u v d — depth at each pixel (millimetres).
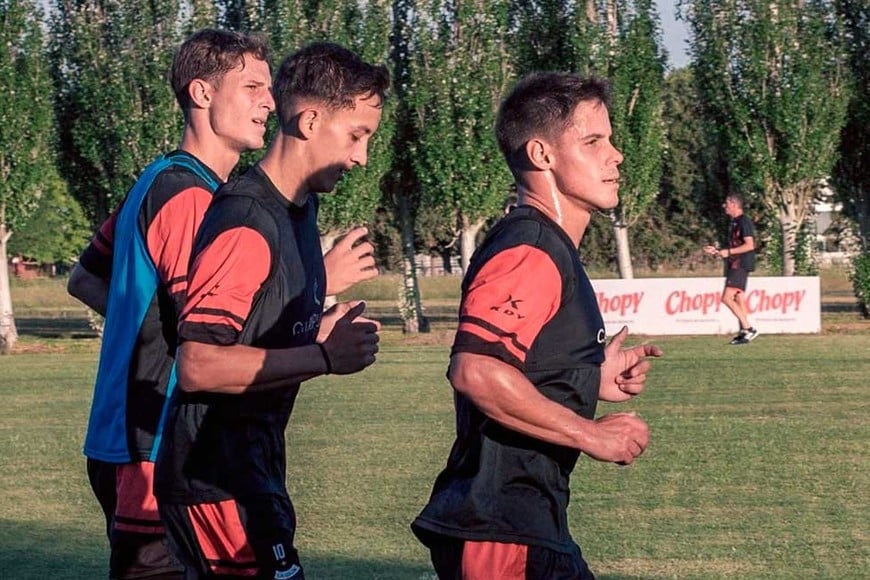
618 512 17328
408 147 61500
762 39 58188
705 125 61438
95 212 65875
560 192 7859
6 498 19406
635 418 7617
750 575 13891
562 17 60969
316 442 24125
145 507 9781
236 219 8227
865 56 59344
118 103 61281
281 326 8445
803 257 59594
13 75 59469
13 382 38750
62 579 14227
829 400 29000
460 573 7504
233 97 10016
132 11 61906
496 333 7258
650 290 50031
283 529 8492
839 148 60500
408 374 37906
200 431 8383
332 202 58844
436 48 59656
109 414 9836
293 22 60469
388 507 17906
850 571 14008
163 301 9672
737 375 34656
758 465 20734
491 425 7531
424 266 112000
